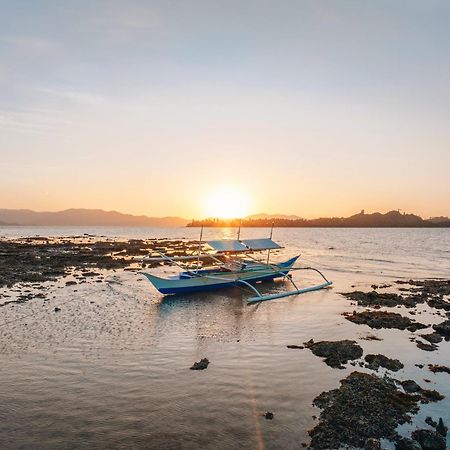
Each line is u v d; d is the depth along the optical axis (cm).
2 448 984
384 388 1323
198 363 1549
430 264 5456
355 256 6775
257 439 1036
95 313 2378
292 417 1152
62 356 1636
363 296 3002
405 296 3062
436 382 1428
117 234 17825
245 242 3484
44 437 1039
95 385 1361
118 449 986
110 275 3966
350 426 1086
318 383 1396
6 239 11131
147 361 1594
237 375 1459
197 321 2258
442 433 1066
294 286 3384
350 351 1703
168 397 1274
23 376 1432
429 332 2078
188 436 1048
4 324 2089
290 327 2152
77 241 10606
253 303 2777
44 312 2366
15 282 3381
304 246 9762
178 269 4566
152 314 2403
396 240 13062
